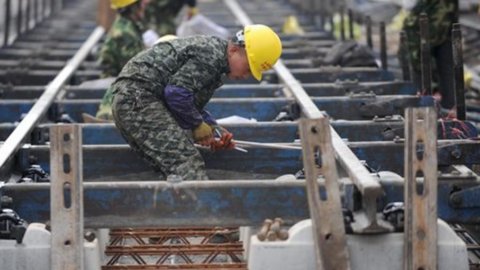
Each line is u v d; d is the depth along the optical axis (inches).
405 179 383.2
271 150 508.7
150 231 480.4
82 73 834.8
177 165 485.1
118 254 444.1
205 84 485.1
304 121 380.5
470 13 1075.3
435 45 797.2
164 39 500.1
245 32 485.1
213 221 410.3
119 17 801.6
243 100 651.5
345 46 839.7
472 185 418.3
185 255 446.6
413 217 381.4
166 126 487.5
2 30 1346.0
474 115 735.7
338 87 714.2
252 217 410.9
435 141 377.7
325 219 380.2
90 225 409.4
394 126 565.0
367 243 388.2
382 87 717.9
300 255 386.3
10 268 386.3
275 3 1496.1
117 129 537.3
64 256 382.6
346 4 1278.3
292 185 410.0
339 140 479.2
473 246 489.4
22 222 398.9
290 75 739.4
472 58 1073.5
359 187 395.2
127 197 408.8
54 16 1384.1
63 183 382.3
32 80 833.5
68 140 381.7
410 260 381.7
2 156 471.2
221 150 508.7
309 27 1229.7
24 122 552.1
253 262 387.5
